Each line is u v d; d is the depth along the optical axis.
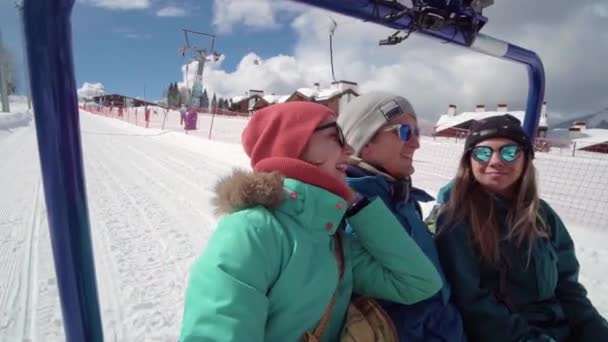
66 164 0.67
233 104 60.81
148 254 4.04
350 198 1.23
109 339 2.59
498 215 1.75
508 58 2.13
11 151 12.03
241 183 1.09
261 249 0.99
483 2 1.80
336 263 1.16
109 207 5.98
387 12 1.52
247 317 0.88
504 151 1.70
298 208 1.11
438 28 1.67
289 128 1.17
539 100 2.39
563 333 1.72
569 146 22.48
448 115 55.03
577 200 7.02
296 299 1.03
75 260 0.69
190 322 0.88
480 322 1.58
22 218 5.10
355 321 1.22
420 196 1.79
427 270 1.27
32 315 2.81
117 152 13.70
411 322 1.41
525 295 1.68
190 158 12.43
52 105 0.64
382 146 1.62
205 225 5.11
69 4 0.65
